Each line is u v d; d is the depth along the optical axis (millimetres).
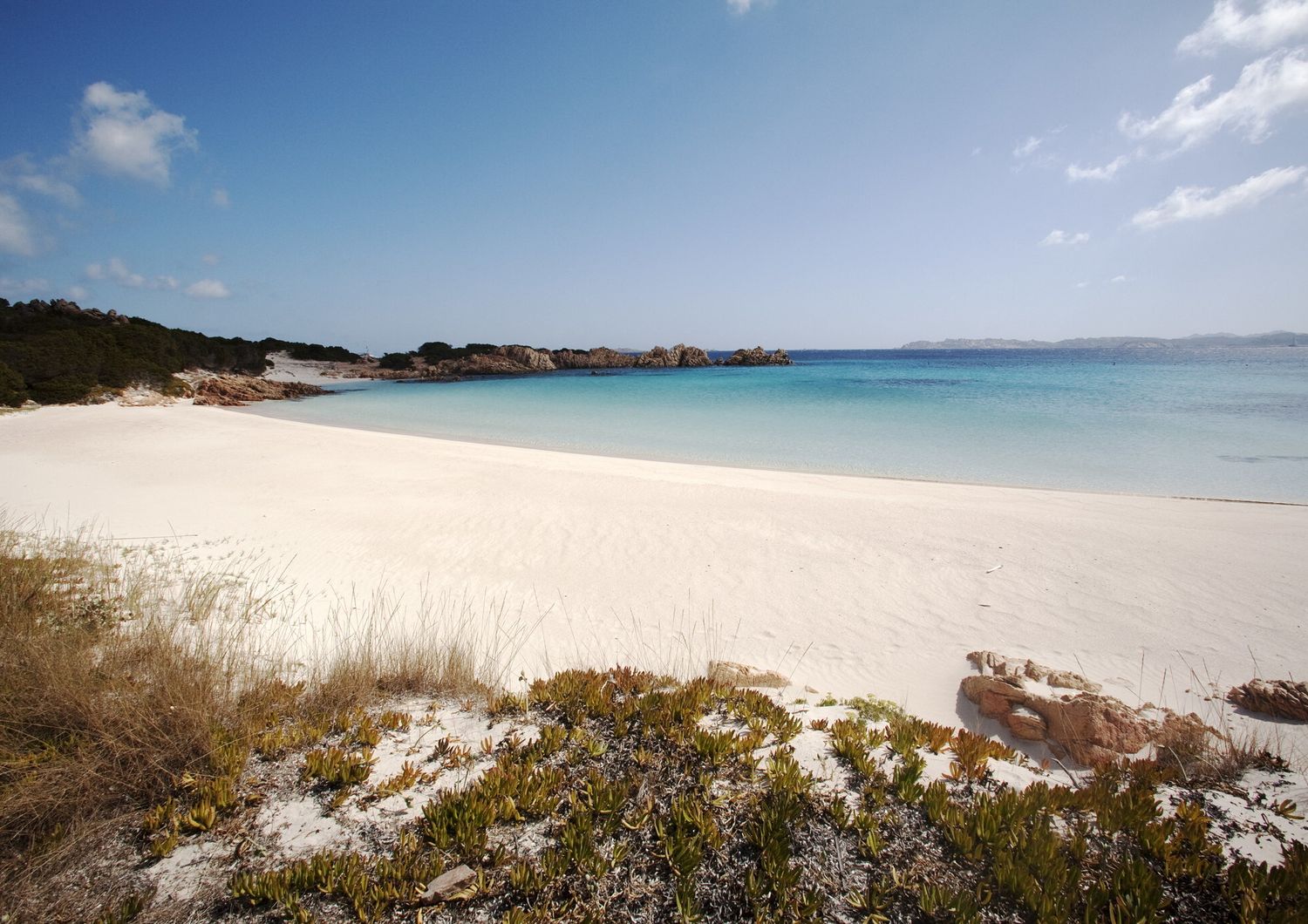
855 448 20906
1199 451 18562
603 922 2465
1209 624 7027
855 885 2648
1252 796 3488
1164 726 4512
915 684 5949
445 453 19594
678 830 2924
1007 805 3059
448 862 2752
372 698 4578
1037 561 9141
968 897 2455
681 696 4355
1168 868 2693
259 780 3387
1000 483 15430
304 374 72938
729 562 9398
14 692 3605
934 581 8547
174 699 3709
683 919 2482
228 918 2463
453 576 8898
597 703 4297
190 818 2961
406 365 82750
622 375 73875
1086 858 2805
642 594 8320
